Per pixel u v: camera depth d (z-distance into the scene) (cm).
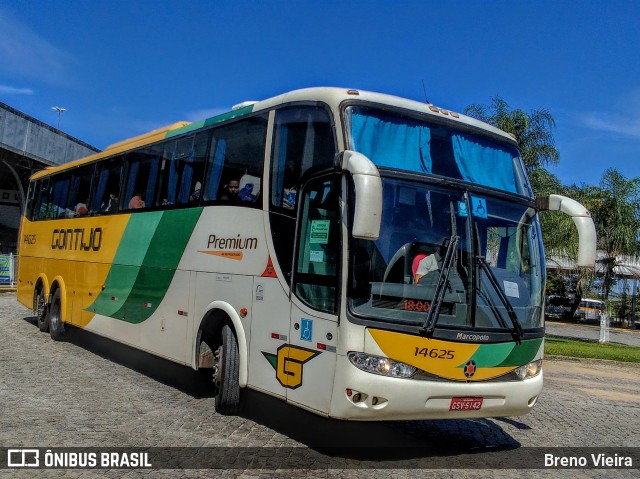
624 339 3064
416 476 581
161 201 949
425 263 598
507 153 719
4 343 1237
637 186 2683
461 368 594
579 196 2709
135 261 997
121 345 1282
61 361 1072
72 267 1249
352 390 557
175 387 909
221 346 763
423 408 573
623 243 2659
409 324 574
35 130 2531
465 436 755
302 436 689
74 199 1297
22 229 1616
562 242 2208
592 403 1070
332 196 604
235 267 745
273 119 718
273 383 658
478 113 2233
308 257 625
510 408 628
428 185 622
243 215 744
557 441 767
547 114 2206
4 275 2608
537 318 676
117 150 1135
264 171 716
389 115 639
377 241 584
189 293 837
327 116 630
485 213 652
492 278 629
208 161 843
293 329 632
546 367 1547
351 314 563
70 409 754
